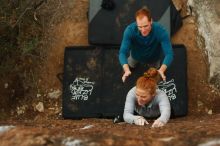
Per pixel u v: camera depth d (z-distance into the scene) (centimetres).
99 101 1085
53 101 1130
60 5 1188
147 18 833
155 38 880
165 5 1135
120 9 1139
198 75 1119
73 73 1116
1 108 1124
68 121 985
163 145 510
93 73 1109
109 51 1117
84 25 1169
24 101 1133
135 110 820
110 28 1129
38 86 1144
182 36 1143
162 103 781
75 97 1097
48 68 1150
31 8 1157
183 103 1062
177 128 600
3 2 1140
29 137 523
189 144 511
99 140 509
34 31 1164
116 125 782
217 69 1110
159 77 1076
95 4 1147
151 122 805
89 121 997
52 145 507
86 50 1126
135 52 936
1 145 521
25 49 1128
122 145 502
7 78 1145
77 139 512
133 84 1066
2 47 1150
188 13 1169
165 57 873
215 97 1103
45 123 884
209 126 612
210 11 1160
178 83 1076
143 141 512
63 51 1150
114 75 1097
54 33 1167
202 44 1143
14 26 1140
